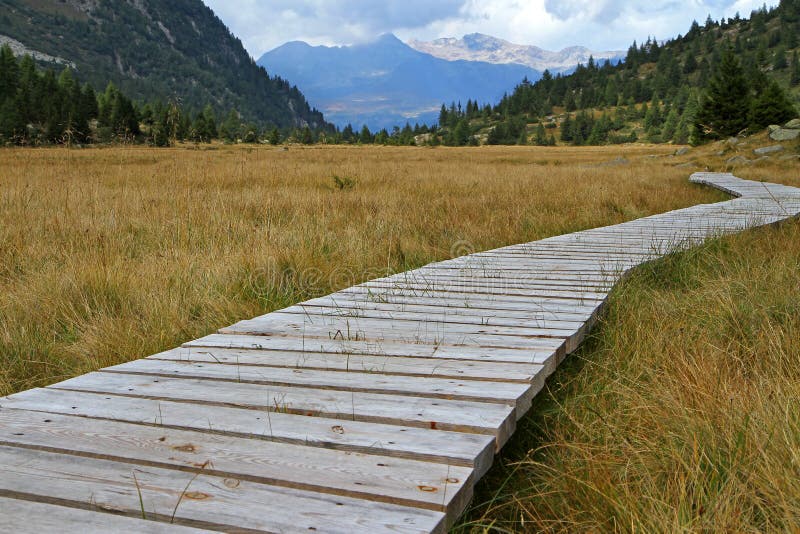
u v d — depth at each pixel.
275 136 118.19
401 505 1.85
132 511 1.80
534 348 3.46
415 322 4.17
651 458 2.30
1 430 2.37
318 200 10.84
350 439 2.28
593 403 2.95
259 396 2.75
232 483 1.97
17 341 4.16
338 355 3.42
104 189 11.70
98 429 2.39
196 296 5.12
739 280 4.82
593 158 48.62
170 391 2.83
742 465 2.08
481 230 8.94
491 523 2.08
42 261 6.25
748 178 21.16
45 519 1.75
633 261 6.26
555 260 6.72
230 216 8.64
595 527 1.97
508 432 2.52
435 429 2.41
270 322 4.23
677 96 176.62
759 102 39.97
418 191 14.16
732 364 3.24
